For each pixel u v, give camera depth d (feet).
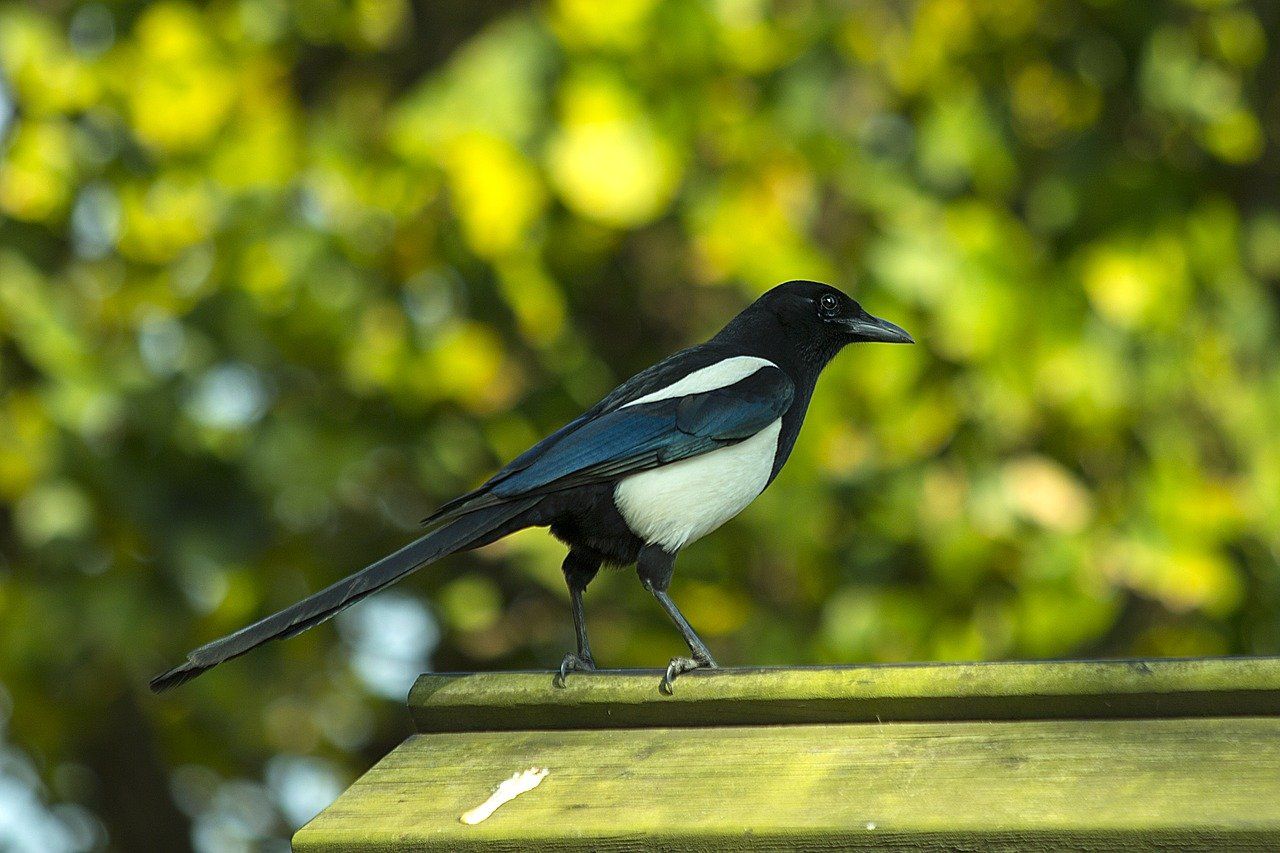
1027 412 39.78
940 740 18.01
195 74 41.24
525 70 38.22
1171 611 44.09
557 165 38.04
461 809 17.66
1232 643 42.57
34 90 40.88
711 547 42.11
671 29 38.37
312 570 44.29
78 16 41.73
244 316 40.32
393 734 49.47
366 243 41.19
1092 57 40.70
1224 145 40.93
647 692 19.02
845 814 16.58
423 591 45.39
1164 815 15.97
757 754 18.13
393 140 39.11
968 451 40.37
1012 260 39.06
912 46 40.57
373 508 45.32
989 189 40.01
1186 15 40.81
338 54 44.32
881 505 40.60
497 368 42.39
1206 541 40.57
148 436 40.50
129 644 41.50
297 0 42.32
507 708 19.36
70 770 50.52
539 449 25.14
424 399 41.57
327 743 50.60
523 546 40.52
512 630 46.19
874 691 18.37
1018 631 40.32
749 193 39.99
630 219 38.86
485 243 39.32
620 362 45.29
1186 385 40.93
